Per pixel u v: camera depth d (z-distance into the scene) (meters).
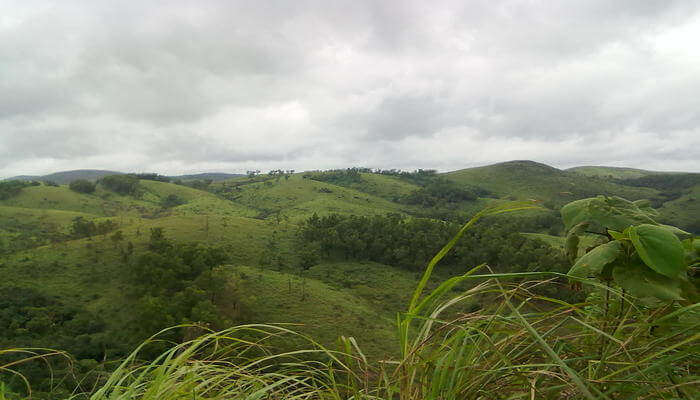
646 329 1.22
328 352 1.39
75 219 152.75
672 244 1.21
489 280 1.26
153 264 76.25
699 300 1.22
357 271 104.38
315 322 62.91
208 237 116.81
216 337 1.38
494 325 1.31
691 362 1.21
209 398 1.29
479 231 104.69
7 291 70.19
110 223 121.56
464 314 1.26
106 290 76.44
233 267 89.38
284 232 132.62
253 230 130.38
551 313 1.27
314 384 1.35
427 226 119.19
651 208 1.50
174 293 68.62
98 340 53.59
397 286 92.75
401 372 1.28
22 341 50.31
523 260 75.12
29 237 123.12
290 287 77.31
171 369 1.26
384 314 70.00
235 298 70.44
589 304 1.39
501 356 1.17
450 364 1.23
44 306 66.38
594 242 1.49
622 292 1.34
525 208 1.04
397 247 111.00
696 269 1.38
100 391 1.22
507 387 1.31
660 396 1.04
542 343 0.98
